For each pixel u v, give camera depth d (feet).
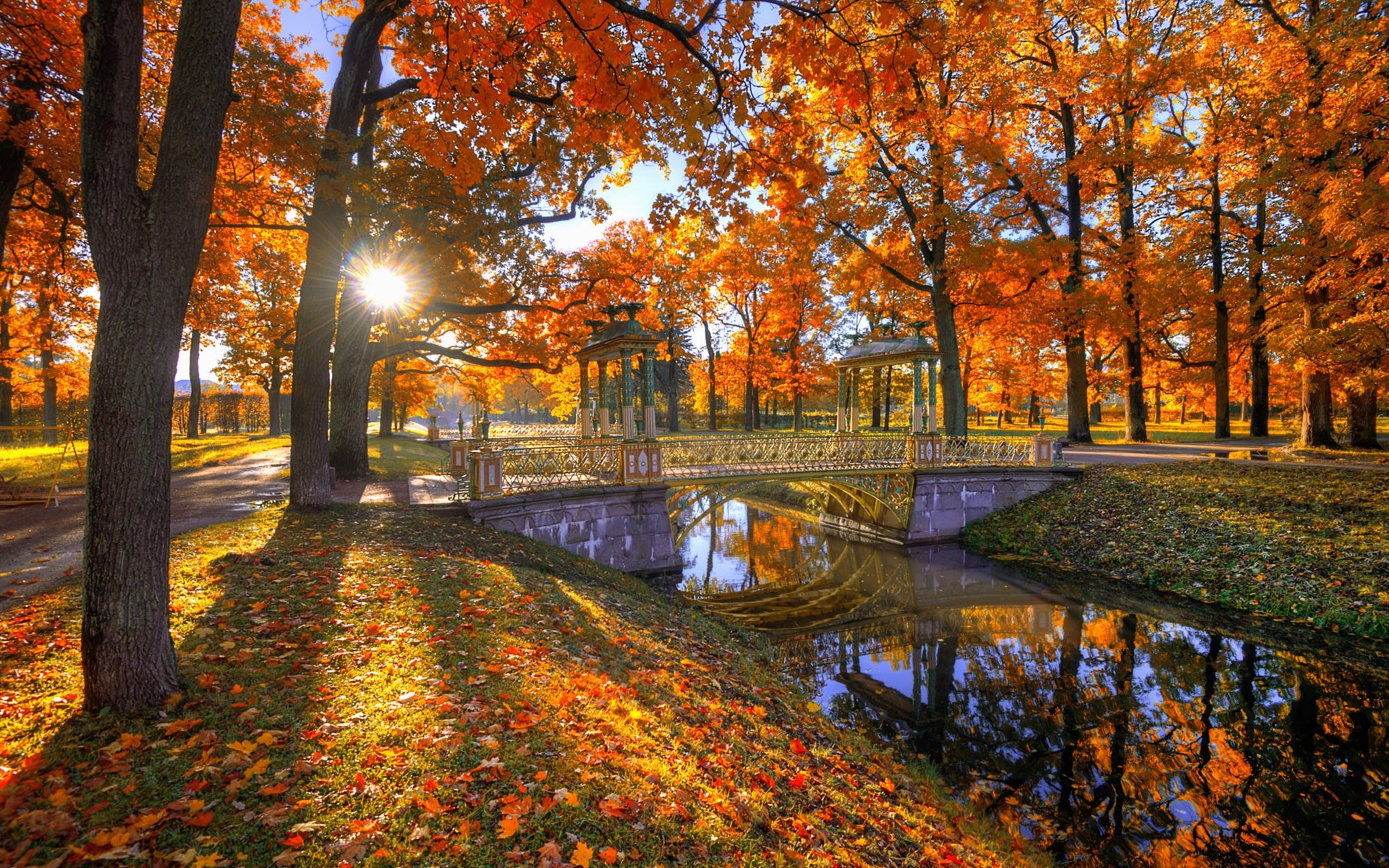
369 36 31.17
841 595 41.70
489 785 9.53
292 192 38.42
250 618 15.51
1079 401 72.54
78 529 27.35
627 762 11.12
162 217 10.64
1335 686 24.75
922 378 57.11
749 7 13.78
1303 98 50.37
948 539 54.75
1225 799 17.84
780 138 16.90
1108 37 70.69
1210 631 31.09
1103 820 16.84
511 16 14.66
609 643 18.95
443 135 15.12
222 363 94.58
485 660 14.60
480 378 89.25
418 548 25.89
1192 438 81.25
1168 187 74.43
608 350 45.34
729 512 81.87
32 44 28.22
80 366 89.76
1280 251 50.29
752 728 16.06
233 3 11.38
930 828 13.71
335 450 48.55
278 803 8.60
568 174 43.19
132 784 8.64
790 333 106.93
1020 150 69.67
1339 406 75.51
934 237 64.44
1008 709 23.98
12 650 12.64
